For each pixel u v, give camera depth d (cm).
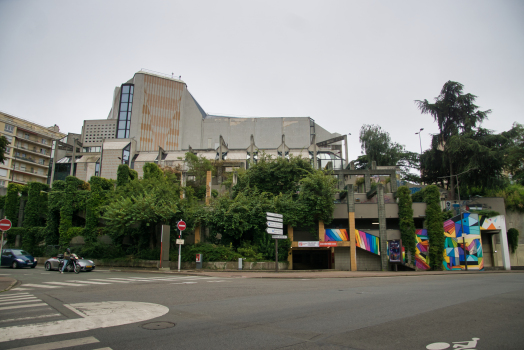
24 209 4266
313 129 9788
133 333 669
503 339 629
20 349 560
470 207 3981
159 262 2727
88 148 9175
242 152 7981
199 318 807
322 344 596
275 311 891
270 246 3075
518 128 4984
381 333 670
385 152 6469
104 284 1582
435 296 1148
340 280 1898
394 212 3553
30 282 1702
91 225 3522
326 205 3259
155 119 9581
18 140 7819
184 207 3172
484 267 3681
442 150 4988
